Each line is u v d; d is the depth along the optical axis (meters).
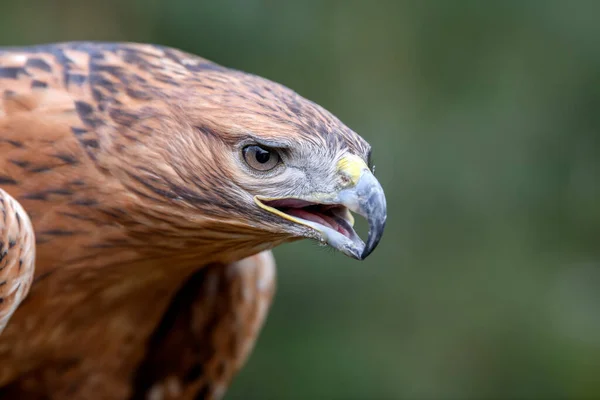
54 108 5.79
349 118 11.09
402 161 11.17
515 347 11.32
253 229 5.84
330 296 10.73
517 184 11.46
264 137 5.59
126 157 5.76
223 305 7.29
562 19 11.56
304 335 10.70
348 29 11.19
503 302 11.36
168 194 5.77
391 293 11.04
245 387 10.66
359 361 10.73
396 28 11.36
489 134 11.45
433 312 11.18
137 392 7.47
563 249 11.68
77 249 5.97
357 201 5.65
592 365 11.36
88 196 5.83
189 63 5.99
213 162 5.69
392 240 11.15
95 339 6.76
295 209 5.84
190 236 5.93
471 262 11.33
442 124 11.36
